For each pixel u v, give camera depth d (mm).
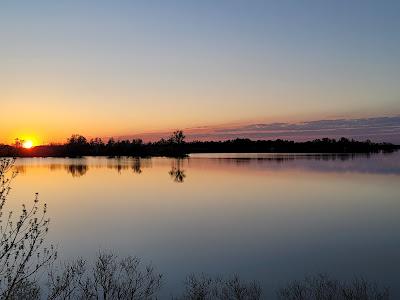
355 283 17266
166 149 198250
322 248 24953
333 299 15008
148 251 24156
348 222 34188
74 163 127625
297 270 20000
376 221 34500
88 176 79500
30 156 171625
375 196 50875
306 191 56281
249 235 29156
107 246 25516
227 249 24859
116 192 56281
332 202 46156
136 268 19281
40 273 13031
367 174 83188
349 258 22312
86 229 31297
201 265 21062
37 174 84125
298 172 88312
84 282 14125
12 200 47562
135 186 63438
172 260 22062
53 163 127250
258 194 53531
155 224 33688
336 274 19094
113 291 13250
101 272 14953
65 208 42250
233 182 68500
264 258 22578
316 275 18938
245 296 15273
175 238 28125
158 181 70312
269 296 15750
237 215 38188
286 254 23500
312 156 190125
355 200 47594
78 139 195250
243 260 22156
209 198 50156
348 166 108750
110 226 32812
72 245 25531
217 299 15031
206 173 86062
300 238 28078
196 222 34719
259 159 157125
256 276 18859
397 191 55344
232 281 17250
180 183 67250
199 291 15344
